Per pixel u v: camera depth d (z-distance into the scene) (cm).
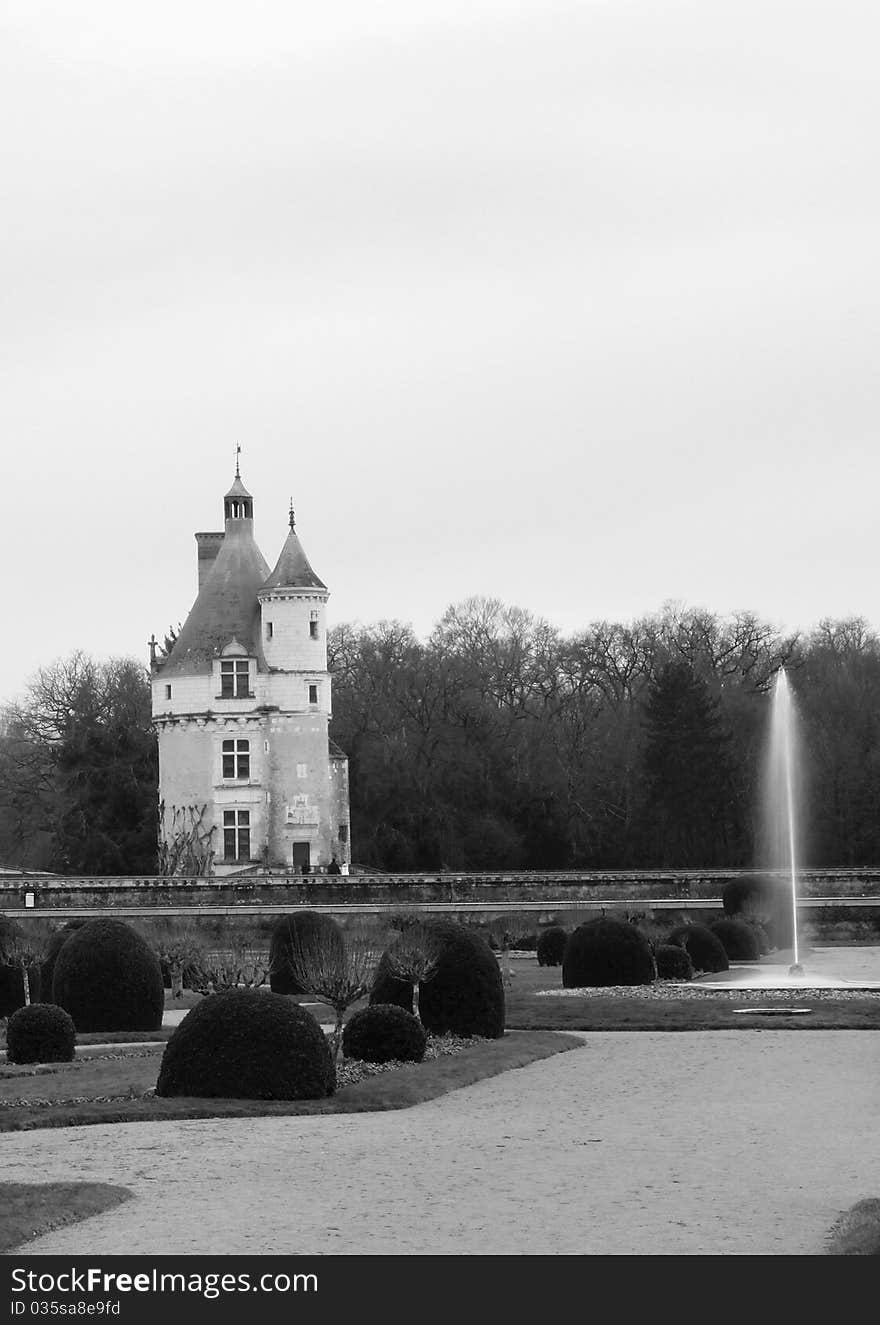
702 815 14650
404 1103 3700
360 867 14150
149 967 5697
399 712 16125
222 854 13300
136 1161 3055
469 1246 2411
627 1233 2475
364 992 4819
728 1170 2925
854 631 17488
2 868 14350
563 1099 3788
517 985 7188
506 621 17750
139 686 15912
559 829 15062
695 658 17000
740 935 8825
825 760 14550
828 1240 2423
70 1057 4728
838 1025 5178
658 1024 5284
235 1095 3766
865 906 11038
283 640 13488
